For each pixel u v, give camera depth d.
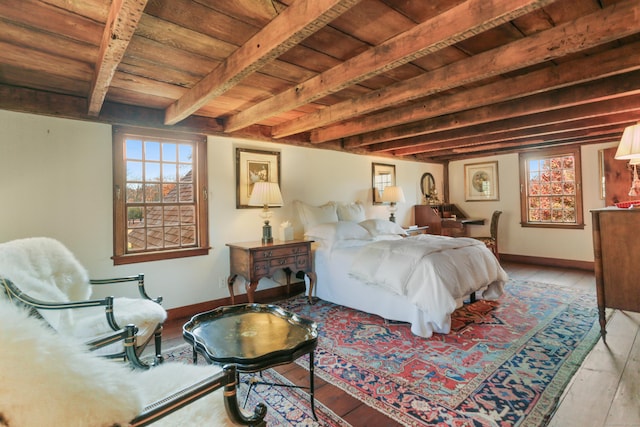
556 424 1.64
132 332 1.44
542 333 2.76
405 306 2.96
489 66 2.03
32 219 2.62
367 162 5.43
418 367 2.26
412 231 5.50
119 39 1.53
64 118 2.75
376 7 1.56
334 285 3.68
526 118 3.61
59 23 1.63
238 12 1.58
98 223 2.92
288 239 3.87
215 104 3.08
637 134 2.47
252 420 1.05
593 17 1.64
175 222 3.43
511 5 1.37
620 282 2.45
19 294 1.61
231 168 3.78
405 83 2.54
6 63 2.11
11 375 0.68
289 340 1.72
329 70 2.26
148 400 1.15
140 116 3.08
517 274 4.97
